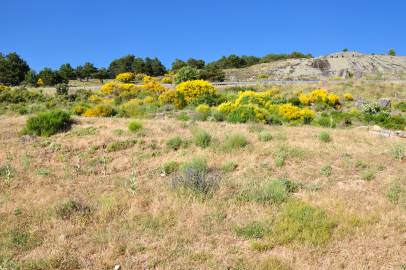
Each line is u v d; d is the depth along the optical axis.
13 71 66.44
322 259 5.90
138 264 5.72
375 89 42.06
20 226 6.94
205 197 8.29
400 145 13.46
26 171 10.52
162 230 6.80
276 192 8.30
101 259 5.80
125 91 38.16
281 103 29.72
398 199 8.35
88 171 10.67
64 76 70.75
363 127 19.69
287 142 13.54
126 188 9.02
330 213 7.43
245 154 11.88
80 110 24.22
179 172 10.09
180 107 28.08
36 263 5.63
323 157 11.77
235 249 6.17
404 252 6.09
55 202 8.01
